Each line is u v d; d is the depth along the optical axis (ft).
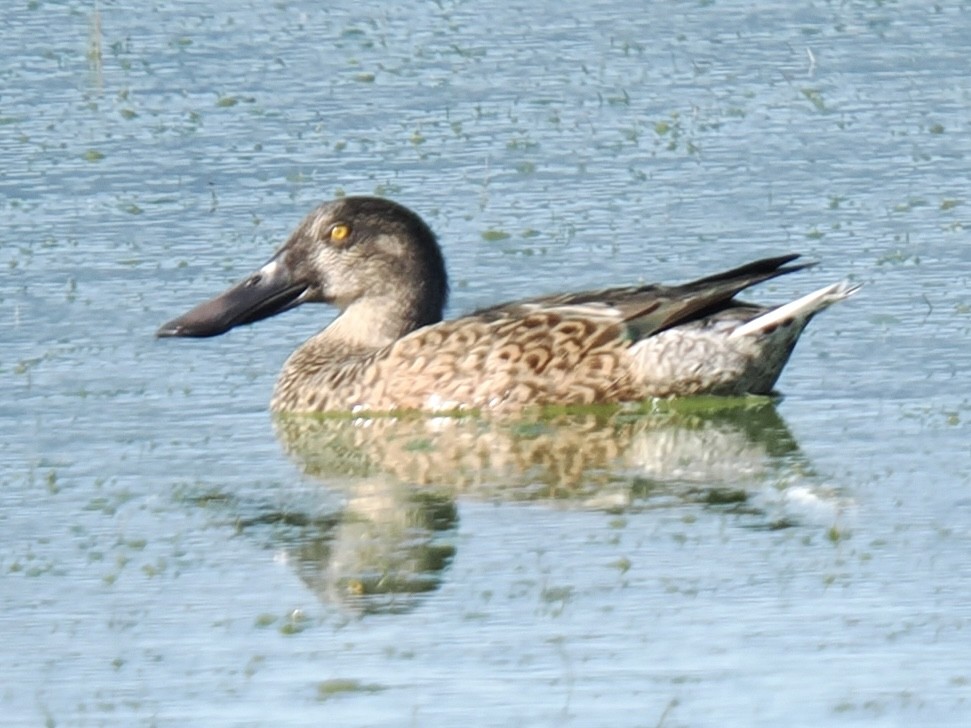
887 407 56.08
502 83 86.48
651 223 70.85
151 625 43.37
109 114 83.05
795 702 38.83
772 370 57.11
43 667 41.34
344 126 81.66
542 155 78.13
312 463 53.72
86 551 47.55
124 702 39.65
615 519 48.65
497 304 60.49
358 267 60.13
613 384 56.95
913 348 60.18
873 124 80.74
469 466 53.26
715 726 37.99
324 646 42.01
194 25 94.99
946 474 50.90
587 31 93.45
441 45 91.66
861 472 51.21
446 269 62.13
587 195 73.72
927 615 42.55
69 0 99.09
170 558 47.11
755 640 41.57
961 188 73.56
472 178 75.66
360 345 59.98
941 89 84.64
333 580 45.47
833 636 41.65
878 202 72.38
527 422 56.54
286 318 65.98
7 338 62.59
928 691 39.17
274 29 94.27
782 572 44.91
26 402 57.98
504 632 42.39
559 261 67.46
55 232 71.05
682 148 78.54
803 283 65.05
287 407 57.98
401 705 39.22
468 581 45.09
